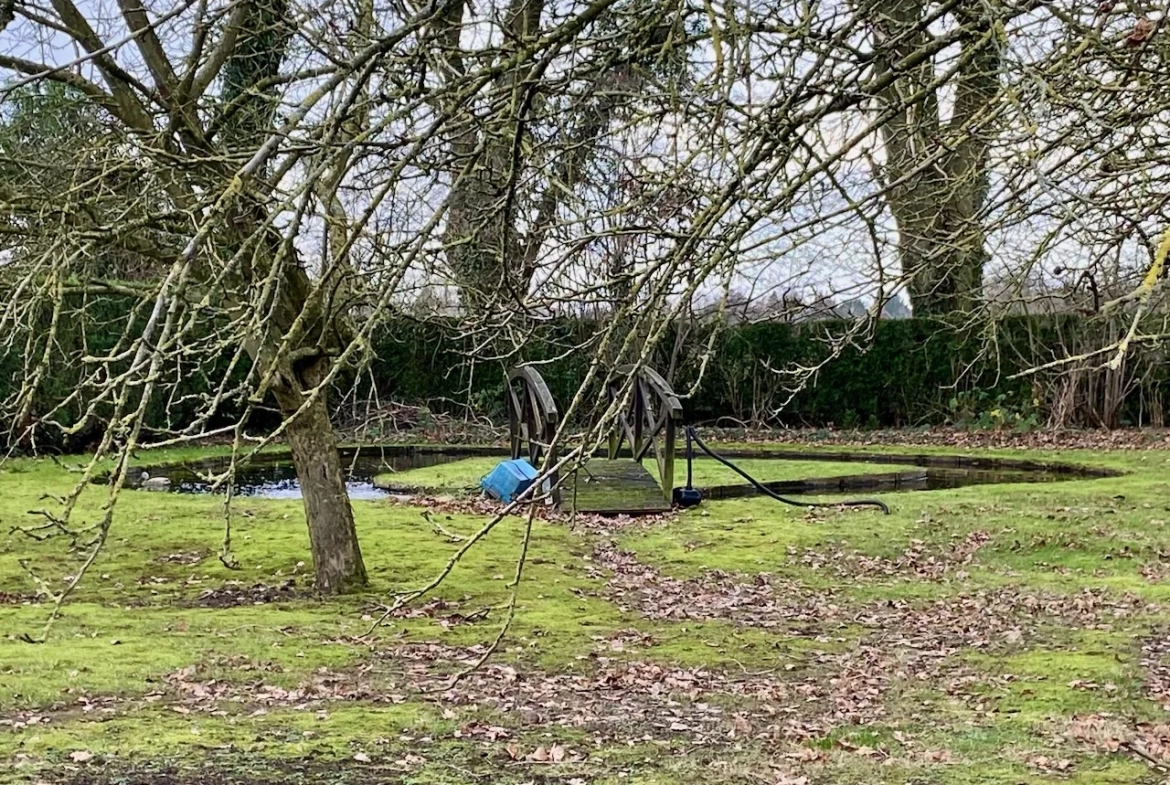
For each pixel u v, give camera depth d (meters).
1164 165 3.96
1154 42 3.41
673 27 3.03
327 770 4.94
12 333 4.09
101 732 5.31
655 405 13.85
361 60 2.71
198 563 9.84
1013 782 5.02
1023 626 8.12
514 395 15.07
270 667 6.58
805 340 22.00
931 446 19.80
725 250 2.81
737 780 5.00
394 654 7.00
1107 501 12.98
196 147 5.67
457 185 3.08
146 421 17.55
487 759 5.19
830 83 3.08
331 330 7.71
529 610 8.37
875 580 9.85
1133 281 5.59
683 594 9.24
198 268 6.58
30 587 8.87
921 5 3.48
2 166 6.63
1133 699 6.31
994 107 3.67
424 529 11.38
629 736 5.62
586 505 12.88
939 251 3.82
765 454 19.20
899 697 6.43
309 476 8.66
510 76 3.86
